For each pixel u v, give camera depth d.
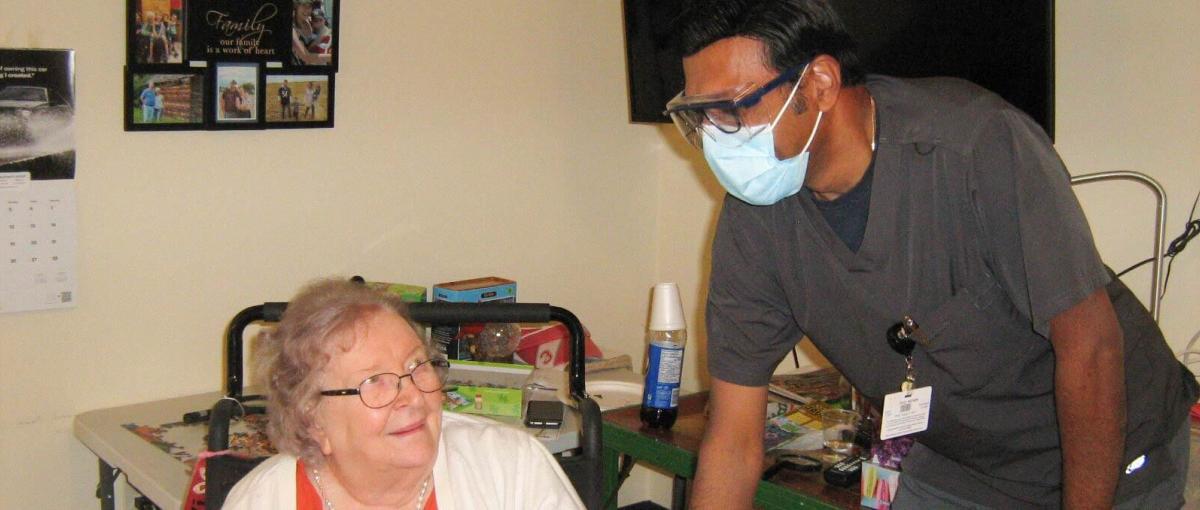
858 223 1.45
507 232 3.07
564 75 3.13
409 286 2.62
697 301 3.34
